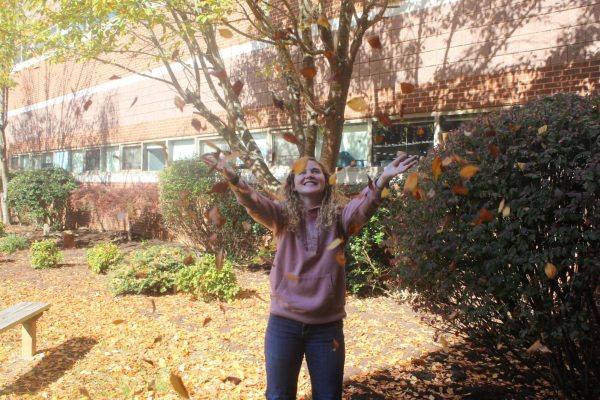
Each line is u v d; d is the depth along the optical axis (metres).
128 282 7.21
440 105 7.31
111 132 14.15
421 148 7.55
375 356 4.67
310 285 2.37
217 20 6.26
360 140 8.30
